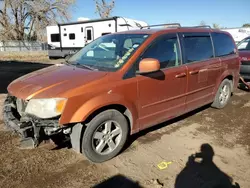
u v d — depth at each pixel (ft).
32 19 119.85
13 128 10.32
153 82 12.37
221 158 11.85
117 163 11.35
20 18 117.50
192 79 14.65
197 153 12.30
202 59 15.64
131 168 10.97
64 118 9.76
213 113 18.03
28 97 10.07
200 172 10.73
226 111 18.51
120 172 10.67
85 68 12.12
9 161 11.25
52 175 10.36
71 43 63.00
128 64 11.61
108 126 11.21
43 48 104.73
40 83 10.72
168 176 10.43
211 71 16.24
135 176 10.41
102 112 10.85
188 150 12.59
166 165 11.23
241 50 28.40
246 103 20.62
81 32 59.52
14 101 11.75
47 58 76.33
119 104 11.21
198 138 13.93
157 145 13.05
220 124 15.99
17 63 59.77
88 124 10.56
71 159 11.58
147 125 12.92
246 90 25.34
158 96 12.82
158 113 13.17
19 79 12.10
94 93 10.35
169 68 13.30
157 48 12.87
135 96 11.74
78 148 10.65
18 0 111.86
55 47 68.54
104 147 11.47
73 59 14.23
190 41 14.88
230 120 16.70
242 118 17.08
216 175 10.53
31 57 80.48
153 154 12.15
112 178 10.25
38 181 9.96
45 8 114.62
